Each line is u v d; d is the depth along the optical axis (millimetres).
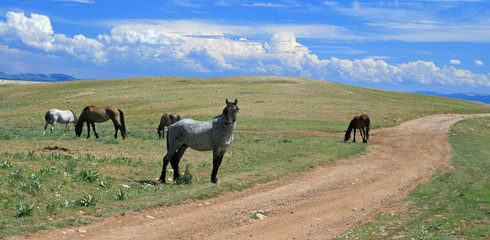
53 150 18516
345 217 10430
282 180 15281
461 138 37219
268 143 27406
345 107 61281
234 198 11938
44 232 7688
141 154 19703
